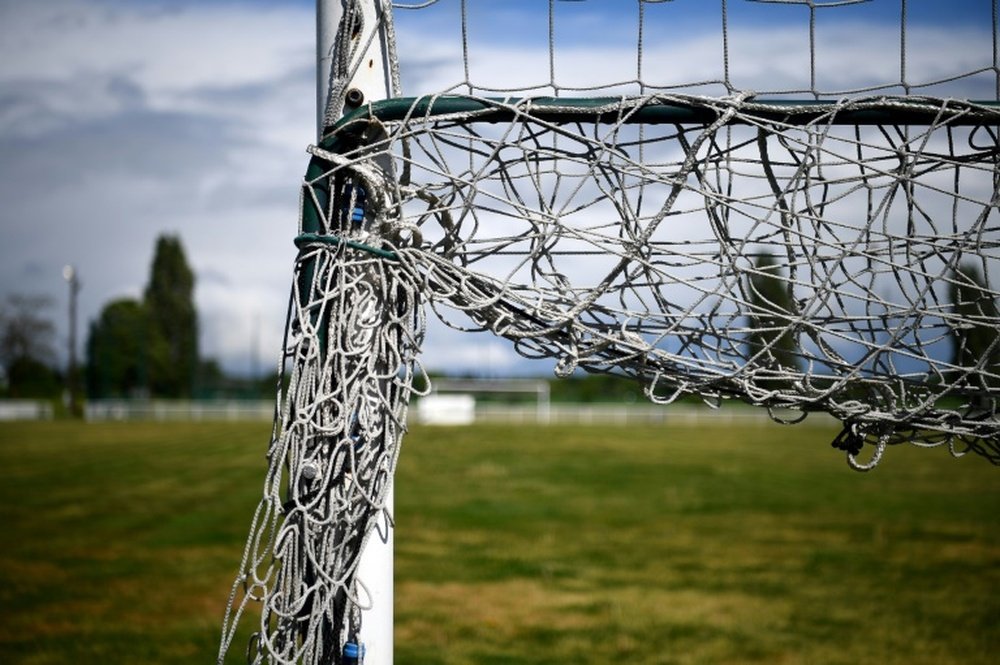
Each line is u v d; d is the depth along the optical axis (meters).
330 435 3.12
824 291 3.24
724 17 3.27
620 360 3.30
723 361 3.31
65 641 9.20
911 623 10.00
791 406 3.37
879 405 3.42
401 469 23.30
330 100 3.33
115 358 71.62
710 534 15.16
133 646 9.04
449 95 3.28
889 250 3.23
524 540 14.52
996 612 10.41
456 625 9.88
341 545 3.16
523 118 3.24
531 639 9.41
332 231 3.31
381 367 3.30
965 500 19.02
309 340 3.15
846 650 9.08
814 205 3.27
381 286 3.27
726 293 3.25
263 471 23.33
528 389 54.22
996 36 3.29
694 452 28.56
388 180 3.33
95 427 42.44
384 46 3.34
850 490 20.47
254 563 3.08
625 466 24.42
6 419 53.31
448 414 42.22
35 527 15.55
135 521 16.14
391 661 3.31
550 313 3.28
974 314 3.34
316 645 3.11
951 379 3.33
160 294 74.31
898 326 3.26
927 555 13.55
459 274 3.29
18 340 69.69
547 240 3.28
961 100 3.22
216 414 51.59
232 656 8.73
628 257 3.24
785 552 13.76
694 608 10.64
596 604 10.80
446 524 15.81
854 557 13.42
